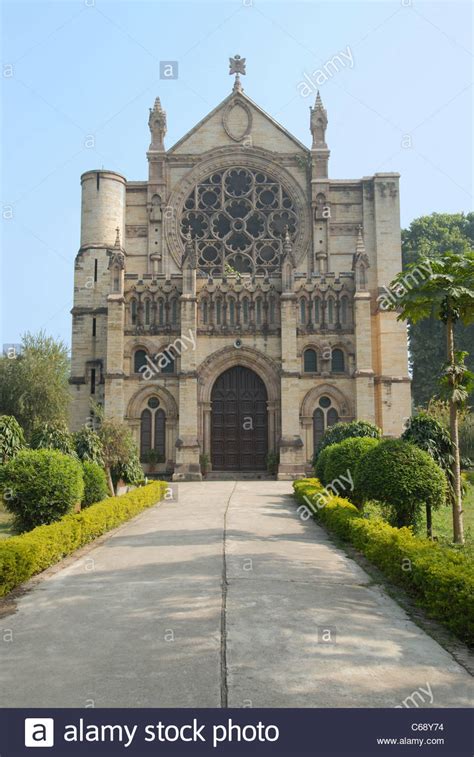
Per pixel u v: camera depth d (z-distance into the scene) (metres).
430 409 46.72
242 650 11.69
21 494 25.58
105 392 56.81
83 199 64.19
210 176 66.06
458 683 10.30
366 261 58.50
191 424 56.03
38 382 54.88
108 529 27.55
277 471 56.19
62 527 21.39
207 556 20.81
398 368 59.84
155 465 56.56
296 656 11.37
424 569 14.81
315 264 64.00
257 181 66.25
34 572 19.09
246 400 58.97
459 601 12.56
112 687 10.11
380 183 64.62
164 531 26.89
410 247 85.75
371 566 19.72
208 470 56.88
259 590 16.23
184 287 57.88
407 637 12.66
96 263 62.56
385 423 59.16
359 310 57.62
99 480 33.75
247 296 59.03
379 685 10.14
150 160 65.88
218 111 67.00
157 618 13.84
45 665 11.13
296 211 65.44
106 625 13.45
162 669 10.80
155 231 64.81
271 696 9.70
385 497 24.22
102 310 61.72
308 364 58.53
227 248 64.62
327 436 43.91
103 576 18.38
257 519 30.11
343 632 12.84
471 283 24.31
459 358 26.34
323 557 20.97
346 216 64.94
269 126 66.62
